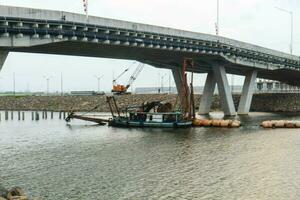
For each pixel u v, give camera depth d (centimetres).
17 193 3152
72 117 10438
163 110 9412
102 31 7788
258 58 12150
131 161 4816
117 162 4766
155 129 8538
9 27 6150
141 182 3794
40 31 6631
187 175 4047
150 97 16100
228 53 10962
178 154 5247
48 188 3619
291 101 15400
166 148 5775
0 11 5981
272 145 5938
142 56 10338
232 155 5119
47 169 4422
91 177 4019
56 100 17650
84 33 7438
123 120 9244
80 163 4741
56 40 6962
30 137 7419
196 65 11800
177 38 9425
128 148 5844
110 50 8994
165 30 9188
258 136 7038
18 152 5622
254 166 4438
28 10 6381
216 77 11875
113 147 5978
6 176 4103
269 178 3897
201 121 9019
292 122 8562
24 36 6444
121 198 3306
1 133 8144
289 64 13575
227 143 6188
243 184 3688
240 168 4341
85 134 7812
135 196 3356
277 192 3428
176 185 3675
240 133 7538
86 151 5631
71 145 6269
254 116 11956
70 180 3903
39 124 10238
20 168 4491
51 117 12256
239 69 13012
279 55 13262
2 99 19075
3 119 12050
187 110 9406
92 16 7550
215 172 4166
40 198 3312
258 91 17800
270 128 8431
